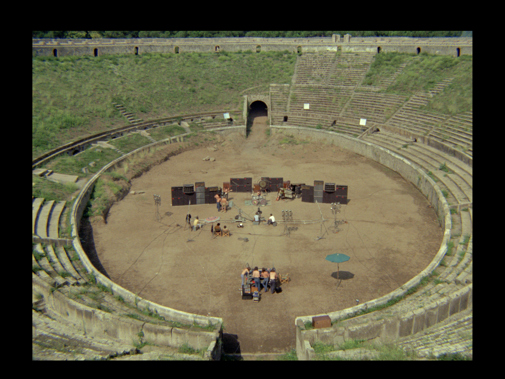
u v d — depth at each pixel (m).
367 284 29.16
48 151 49.75
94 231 37.44
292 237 36.31
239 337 24.00
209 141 64.56
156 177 52.09
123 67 77.75
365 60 78.94
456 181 42.66
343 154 60.28
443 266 29.45
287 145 63.94
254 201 43.81
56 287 24.95
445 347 18.92
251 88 77.31
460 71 64.62
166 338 21.33
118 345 20.52
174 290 28.67
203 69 81.44
